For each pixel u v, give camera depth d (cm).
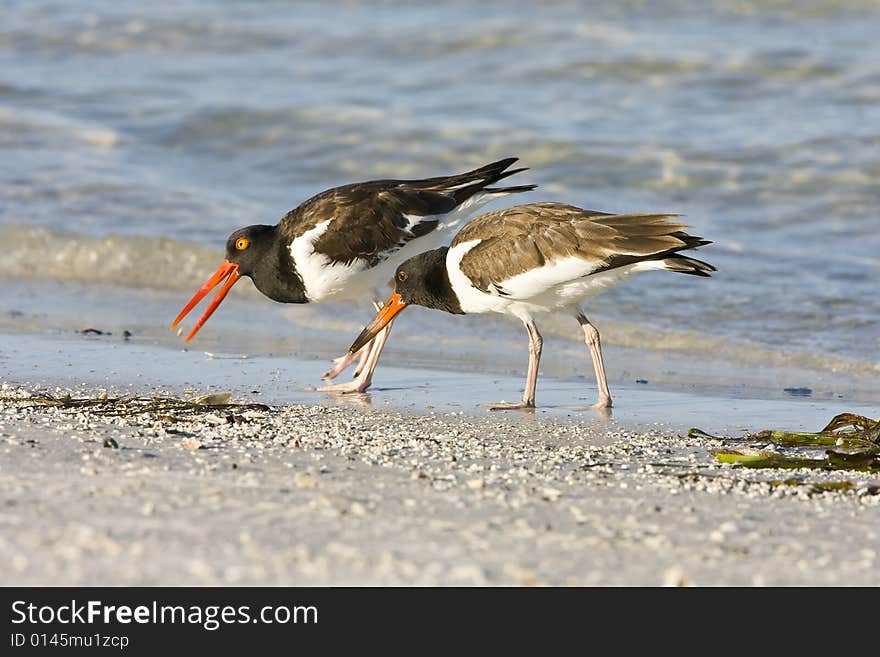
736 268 1758
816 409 1247
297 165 2284
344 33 2827
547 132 2298
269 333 1587
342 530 715
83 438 959
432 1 3008
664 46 2652
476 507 779
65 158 2253
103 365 1377
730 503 823
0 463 857
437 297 1343
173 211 2017
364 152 2298
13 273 1859
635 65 2575
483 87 2575
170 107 2492
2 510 732
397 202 1409
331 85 2598
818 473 945
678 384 1364
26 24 2986
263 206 2061
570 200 2080
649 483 880
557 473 909
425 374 1402
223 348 1493
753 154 2172
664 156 2186
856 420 1080
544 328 1598
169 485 802
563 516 768
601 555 693
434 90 2564
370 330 1334
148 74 2712
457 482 853
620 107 2434
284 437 1009
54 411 1094
